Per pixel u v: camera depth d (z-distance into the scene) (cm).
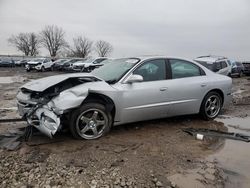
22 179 334
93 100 470
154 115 541
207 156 422
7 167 362
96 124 473
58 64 3638
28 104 480
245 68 2769
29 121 471
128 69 523
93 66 2666
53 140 460
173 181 340
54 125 428
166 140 486
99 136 479
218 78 639
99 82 486
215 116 643
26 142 449
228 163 399
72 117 451
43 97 459
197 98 595
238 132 558
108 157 400
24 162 377
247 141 498
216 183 340
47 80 492
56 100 434
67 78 479
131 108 505
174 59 581
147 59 546
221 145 474
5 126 545
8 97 1016
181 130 550
